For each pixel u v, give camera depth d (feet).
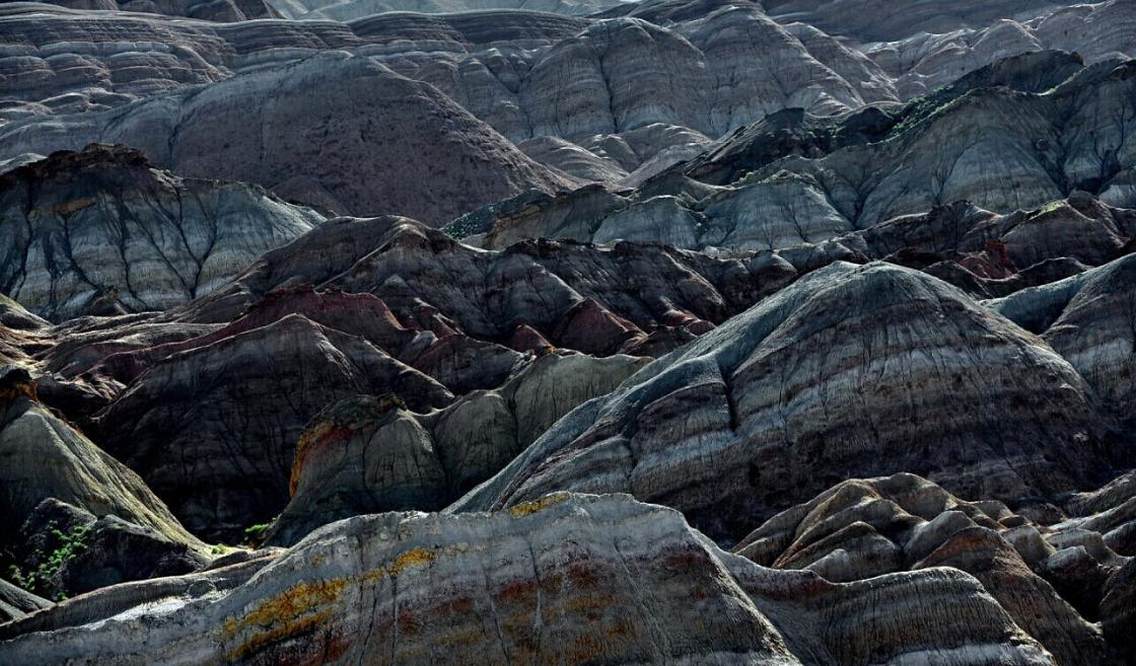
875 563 200.23
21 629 172.04
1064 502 264.31
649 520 177.88
